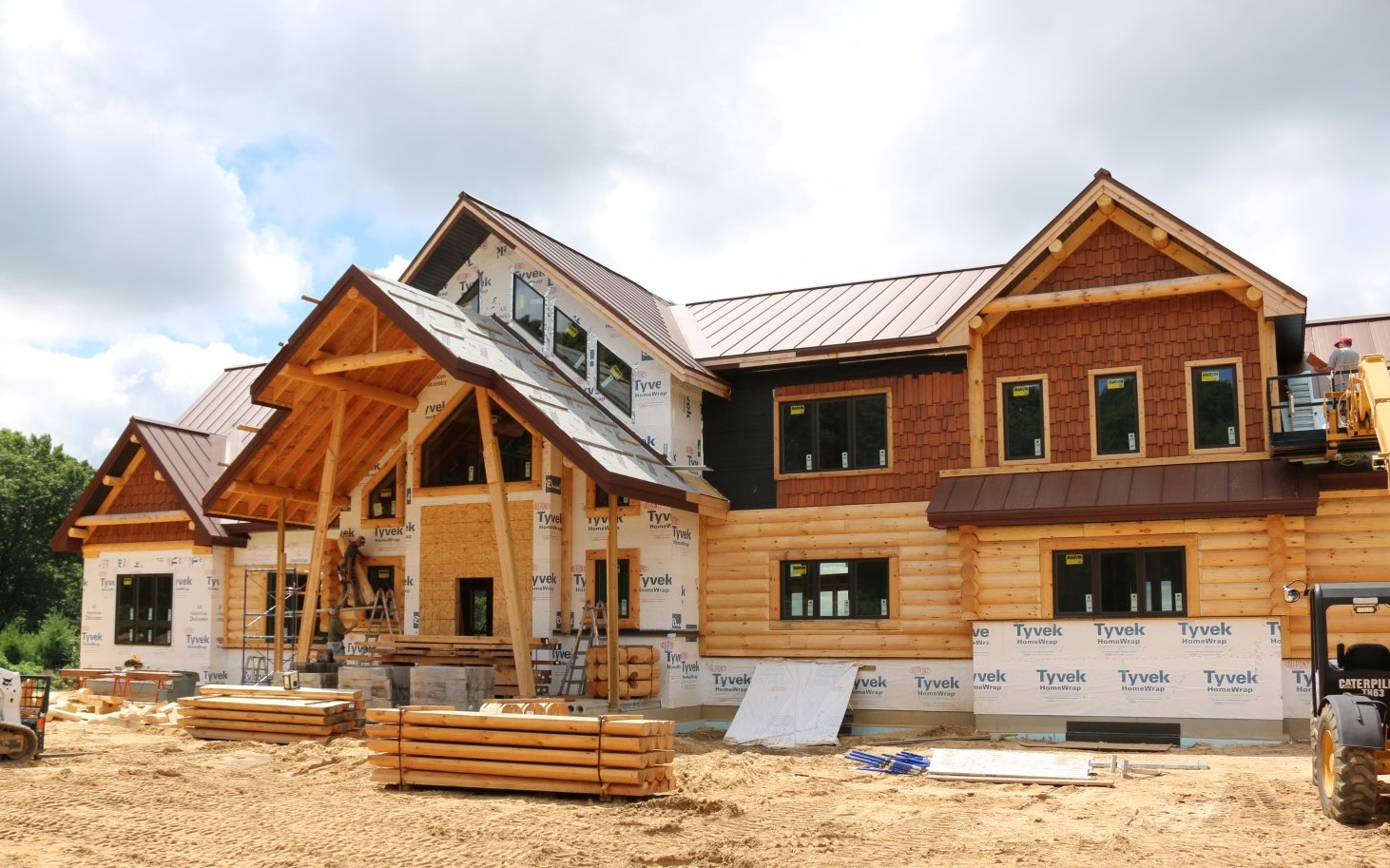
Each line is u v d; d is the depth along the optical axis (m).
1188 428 19.55
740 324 24.69
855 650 21.34
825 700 20.47
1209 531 18.73
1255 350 19.33
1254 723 18.27
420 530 23.73
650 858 10.29
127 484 29.39
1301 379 20.03
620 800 13.18
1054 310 20.61
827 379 22.23
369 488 24.98
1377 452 17.59
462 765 13.85
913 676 20.89
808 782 14.84
